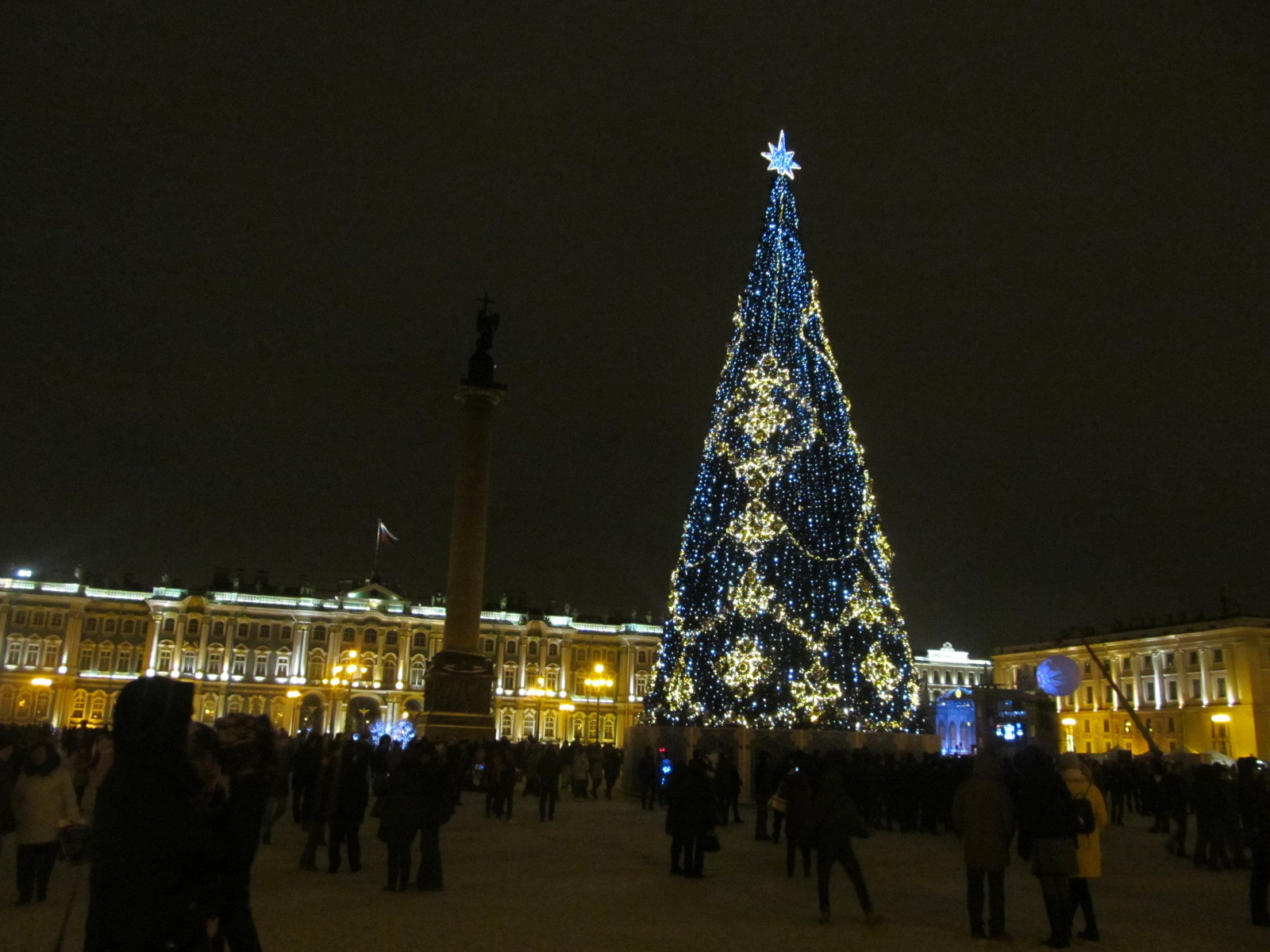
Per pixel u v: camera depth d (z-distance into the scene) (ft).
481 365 147.33
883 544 114.11
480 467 145.48
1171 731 280.72
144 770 16.79
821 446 112.98
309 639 337.52
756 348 117.80
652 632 360.69
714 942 37.60
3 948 34.63
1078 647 313.73
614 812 101.19
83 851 25.07
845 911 45.42
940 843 78.02
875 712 109.91
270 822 69.10
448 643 140.77
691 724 113.91
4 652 313.73
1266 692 264.72
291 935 37.47
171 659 326.24
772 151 127.24
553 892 49.11
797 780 56.75
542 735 345.72
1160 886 56.75
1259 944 39.52
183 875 16.66
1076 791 40.11
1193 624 280.92
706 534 116.26
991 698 123.95
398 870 48.19
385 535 237.04
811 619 106.73
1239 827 65.16
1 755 46.78
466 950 35.37
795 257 121.60
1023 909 46.83
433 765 49.49
